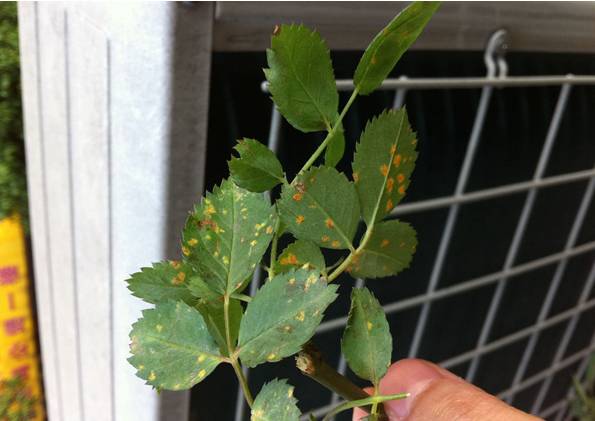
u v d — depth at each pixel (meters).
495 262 0.57
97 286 0.44
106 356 0.45
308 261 0.18
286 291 0.15
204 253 0.16
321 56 0.16
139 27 0.31
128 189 0.35
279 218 0.17
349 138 0.40
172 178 0.33
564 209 0.60
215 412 0.44
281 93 0.16
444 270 0.53
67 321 0.54
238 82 0.34
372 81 0.17
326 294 0.15
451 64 0.43
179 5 0.29
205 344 0.16
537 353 0.72
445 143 0.46
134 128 0.33
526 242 0.59
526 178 0.54
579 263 0.68
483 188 0.51
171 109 0.31
